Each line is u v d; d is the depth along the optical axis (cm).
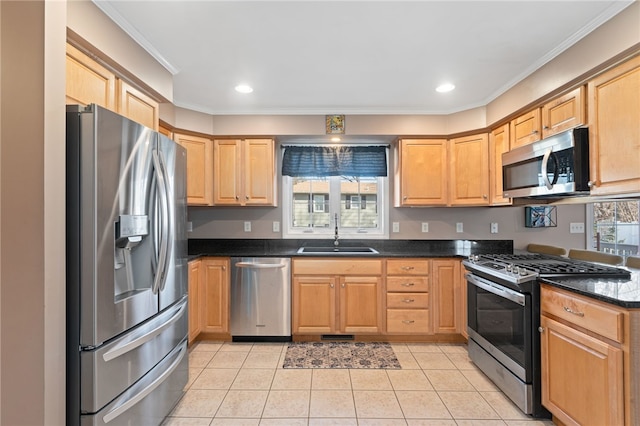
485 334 246
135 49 195
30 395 121
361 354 288
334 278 313
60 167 129
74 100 158
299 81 262
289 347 304
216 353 289
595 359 154
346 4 167
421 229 366
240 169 337
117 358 147
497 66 236
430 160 333
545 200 278
